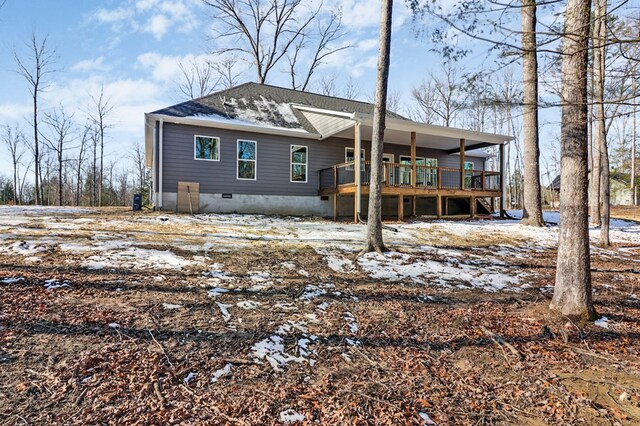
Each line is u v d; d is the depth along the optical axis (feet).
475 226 39.42
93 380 8.12
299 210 46.57
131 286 14.16
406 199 54.75
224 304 13.34
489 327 13.55
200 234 26.22
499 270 22.24
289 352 10.48
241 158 43.01
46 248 18.66
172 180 39.19
